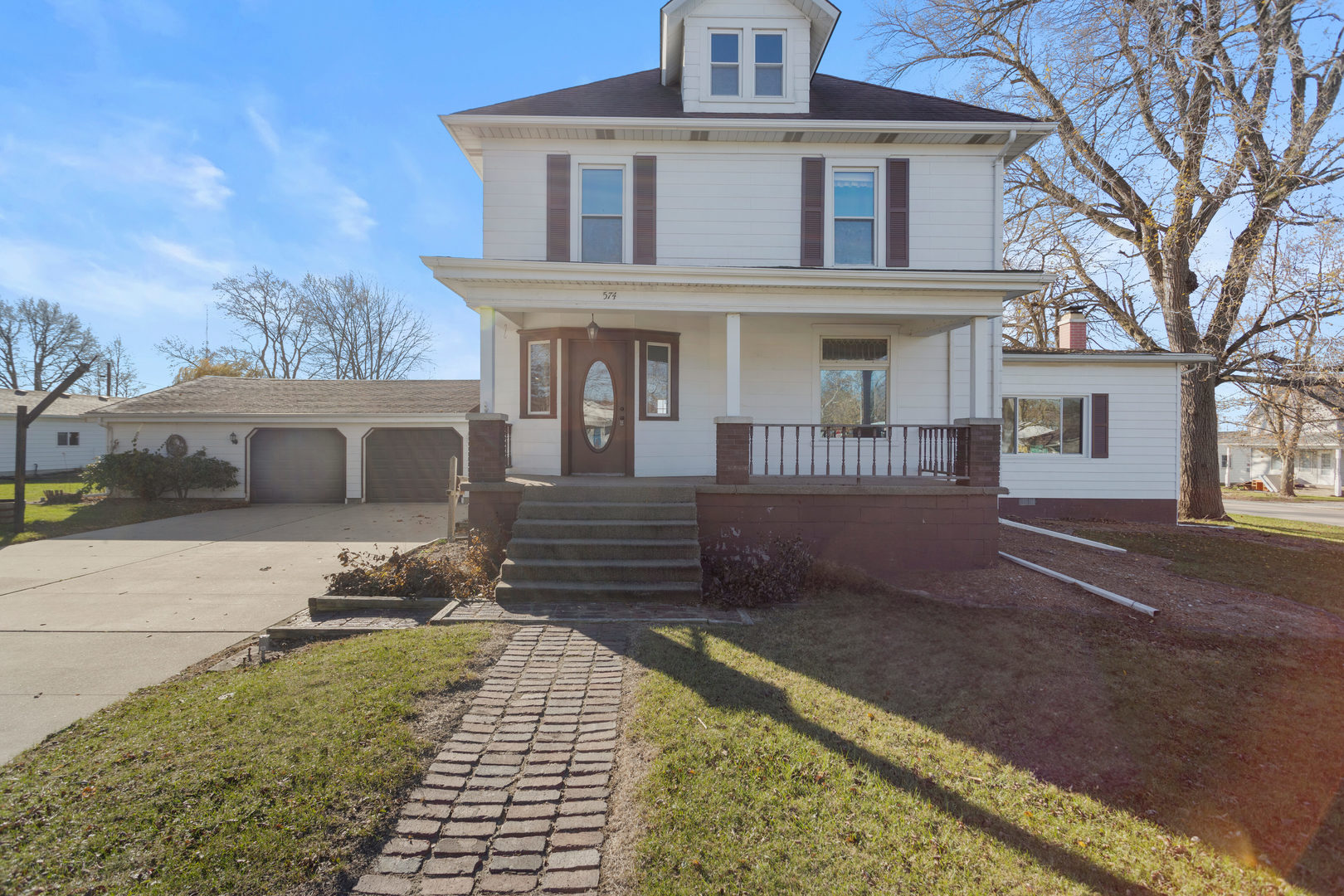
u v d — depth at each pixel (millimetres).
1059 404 13742
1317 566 9000
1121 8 12719
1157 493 13641
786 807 3074
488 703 4176
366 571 7004
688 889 2557
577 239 9953
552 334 9984
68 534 12250
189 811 2945
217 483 16953
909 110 10383
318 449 17391
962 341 10250
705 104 10156
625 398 9953
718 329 10195
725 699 4188
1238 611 6617
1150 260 15938
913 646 5258
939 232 10078
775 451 10195
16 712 4254
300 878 2582
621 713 4039
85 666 5152
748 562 7035
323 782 3184
